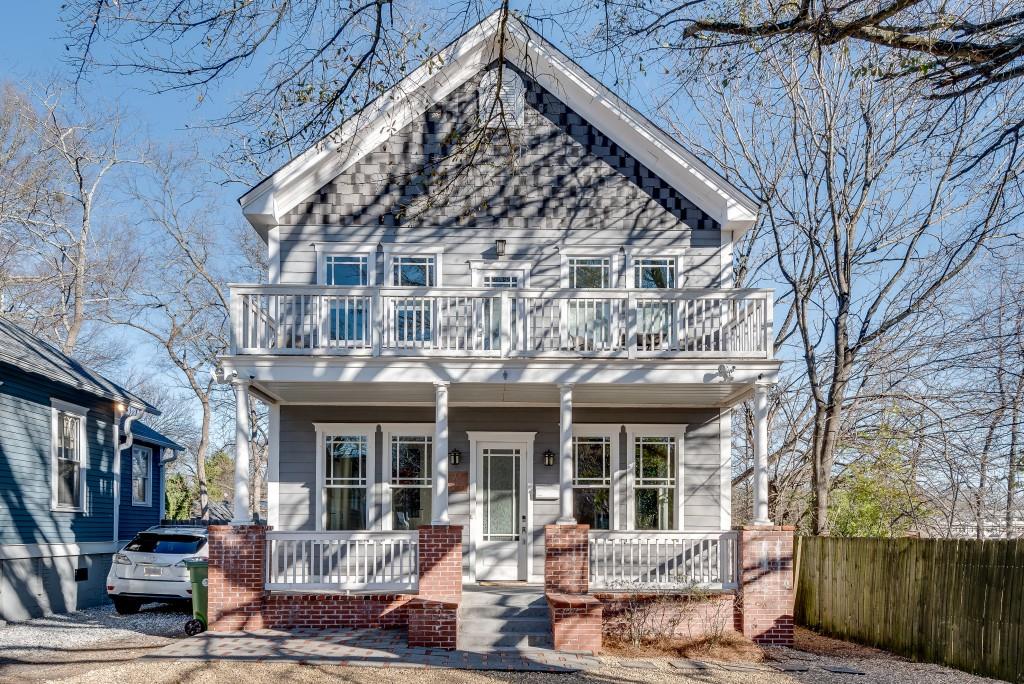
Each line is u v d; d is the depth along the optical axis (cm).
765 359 1365
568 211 1606
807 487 2438
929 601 1200
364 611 1323
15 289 3016
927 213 1992
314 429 1606
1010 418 1731
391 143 1594
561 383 1370
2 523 1520
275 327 1370
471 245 1589
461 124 1598
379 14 884
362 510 1599
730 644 1302
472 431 1611
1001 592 1050
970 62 813
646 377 1372
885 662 1198
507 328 1386
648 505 1612
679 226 1611
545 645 1254
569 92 1617
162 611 1745
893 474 2077
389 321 1405
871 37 819
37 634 1383
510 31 1054
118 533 2039
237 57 859
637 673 1104
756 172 2320
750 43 859
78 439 1848
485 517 1606
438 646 1205
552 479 1609
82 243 2988
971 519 1998
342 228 1580
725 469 1612
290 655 1122
